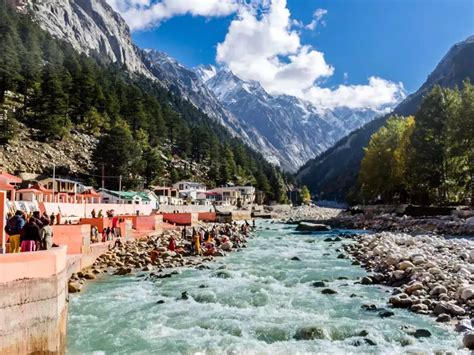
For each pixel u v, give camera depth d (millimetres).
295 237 55438
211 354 13945
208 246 39656
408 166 77250
